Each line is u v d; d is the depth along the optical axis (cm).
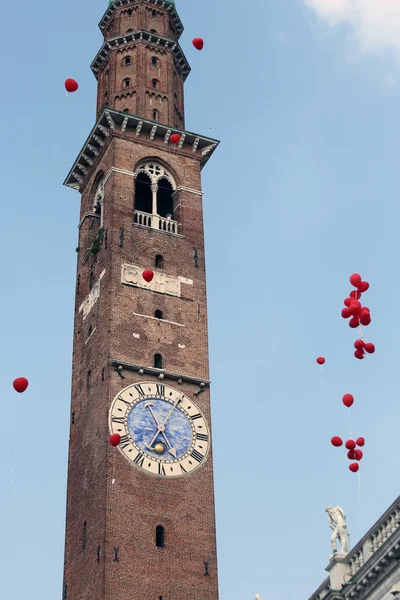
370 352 5928
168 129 9488
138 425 7850
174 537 7488
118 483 7538
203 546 7550
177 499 7662
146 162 9388
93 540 7431
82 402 8369
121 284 8488
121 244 8712
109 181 9131
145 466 7694
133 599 7125
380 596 5762
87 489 7800
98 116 9850
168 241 8944
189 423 8044
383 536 5934
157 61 10306
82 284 9138
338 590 6056
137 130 9400
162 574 7306
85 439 8088
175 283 8725
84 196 9706
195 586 7362
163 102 10006
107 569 7162
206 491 7794
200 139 9606
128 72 10188
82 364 8594
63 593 7694
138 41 10294
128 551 7300
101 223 9156
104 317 8375
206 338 8562
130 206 8981
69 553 7800
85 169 9794
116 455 7650
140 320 8375
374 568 5759
